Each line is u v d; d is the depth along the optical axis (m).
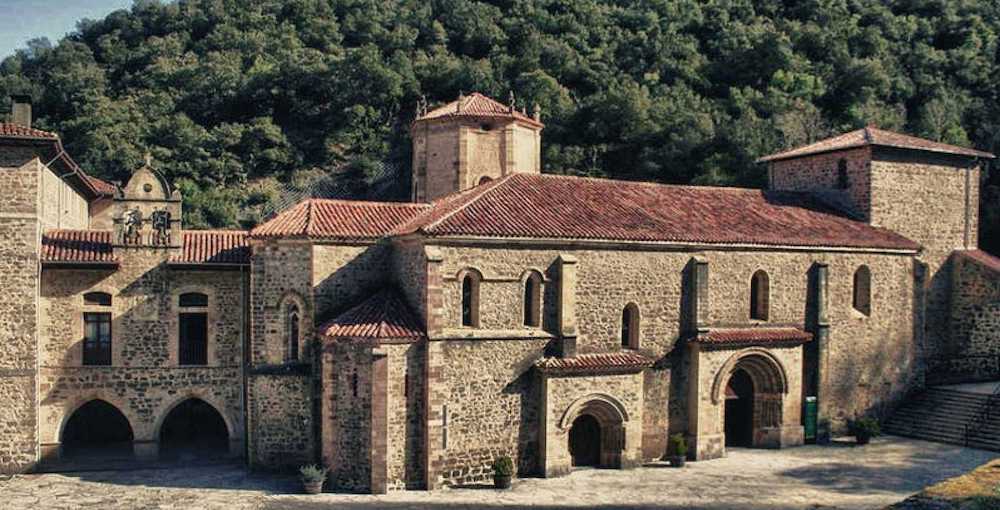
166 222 33.78
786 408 36.00
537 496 27.97
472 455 29.50
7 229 31.38
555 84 85.69
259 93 98.12
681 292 33.91
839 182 42.84
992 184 61.69
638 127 79.38
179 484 29.48
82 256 32.78
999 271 42.62
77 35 109.56
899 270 40.28
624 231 32.50
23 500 27.33
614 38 93.94
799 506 27.30
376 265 32.12
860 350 38.91
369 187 91.19
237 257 34.25
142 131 87.19
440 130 39.72
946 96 73.88
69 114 87.62
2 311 31.39
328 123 98.31
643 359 31.97
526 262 30.67
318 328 30.42
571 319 31.09
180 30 108.69
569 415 30.52
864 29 84.12
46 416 32.56
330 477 28.98
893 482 30.28
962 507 15.14
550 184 35.31
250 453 31.48
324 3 112.12
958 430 37.19
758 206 39.31
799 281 37.00
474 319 29.92
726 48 86.88
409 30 106.38
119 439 38.28
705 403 33.66
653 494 28.44
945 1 86.62
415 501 27.19
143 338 33.56
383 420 28.09
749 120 73.19
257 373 31.16
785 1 94.94
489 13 104.81
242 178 89.81
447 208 32.47
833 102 77.81
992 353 43.03
